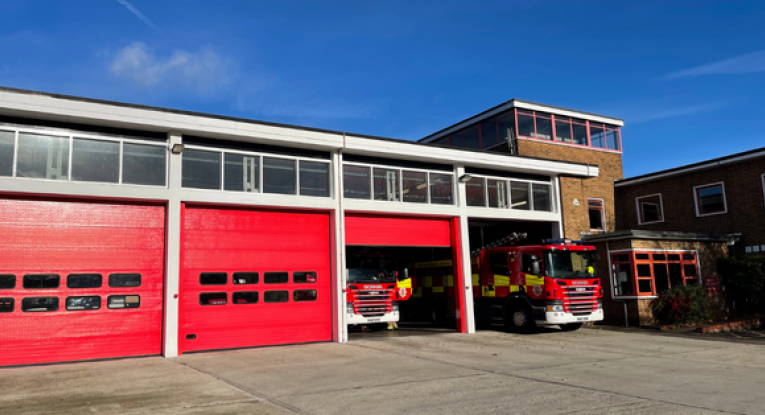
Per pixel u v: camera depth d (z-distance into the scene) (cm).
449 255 1762
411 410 692
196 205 1252
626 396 762
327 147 1402
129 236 1170
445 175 1630
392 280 1532
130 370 997
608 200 2359
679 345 1338
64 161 1109
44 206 1097
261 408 711
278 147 1366
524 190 1798
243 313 1280
